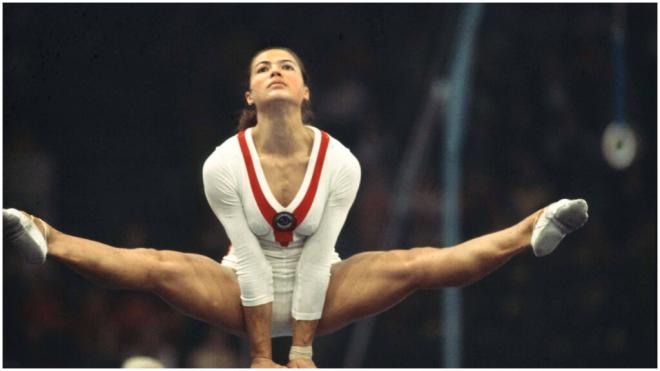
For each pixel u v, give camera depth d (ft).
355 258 36.11
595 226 64.03
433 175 63.31
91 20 60.59
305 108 36.60
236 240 34.88
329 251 35.06
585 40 65.92
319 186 34.53
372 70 65.67
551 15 65.87
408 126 64.64
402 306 61.98
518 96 64.95
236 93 63.00
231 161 34.55
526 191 63.87
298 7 64.69
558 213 33.19
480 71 64.75
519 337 61.93
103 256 33.99
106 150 62.39
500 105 64.69
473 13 64.85
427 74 64.90
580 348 62.18
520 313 62.13
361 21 65.51
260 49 36.11
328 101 64.59
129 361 59.21
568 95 65.46
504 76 64.95
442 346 61.11
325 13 65.10
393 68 65.67
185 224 62.85
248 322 35.29
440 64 64.80
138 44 61.93
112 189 62.28
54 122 61.46
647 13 65.67
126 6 61.41
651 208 64.69
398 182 63.57
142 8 61.72
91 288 61.21
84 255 33.73
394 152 64.23
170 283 34.94
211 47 63.21
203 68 63.10
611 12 65.62
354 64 65.51
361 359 61.21
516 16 65.62
